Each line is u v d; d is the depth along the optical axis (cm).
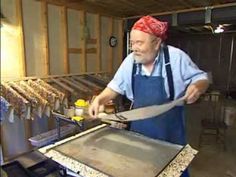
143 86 124
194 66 119
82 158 91
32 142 257
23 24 277
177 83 119
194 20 357
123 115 102
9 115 214
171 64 117
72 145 103
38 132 301
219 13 333
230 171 264
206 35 639
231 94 582
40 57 301
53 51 317
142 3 324
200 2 319
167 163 87
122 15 412
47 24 303
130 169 83
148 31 107
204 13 346
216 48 632
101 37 391
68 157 92
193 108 540
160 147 101
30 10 283
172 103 99
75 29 344
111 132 119
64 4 318
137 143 106
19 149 285
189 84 115
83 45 356
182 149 100
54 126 311
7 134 270
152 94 122
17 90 237
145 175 79
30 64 291
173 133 126
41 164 248
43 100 234
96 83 324
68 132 268
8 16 259
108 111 218
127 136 114
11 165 243
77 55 352
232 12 321
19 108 218
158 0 308
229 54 617
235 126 415
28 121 288
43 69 305
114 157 92
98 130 122
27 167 243
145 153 96
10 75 267
